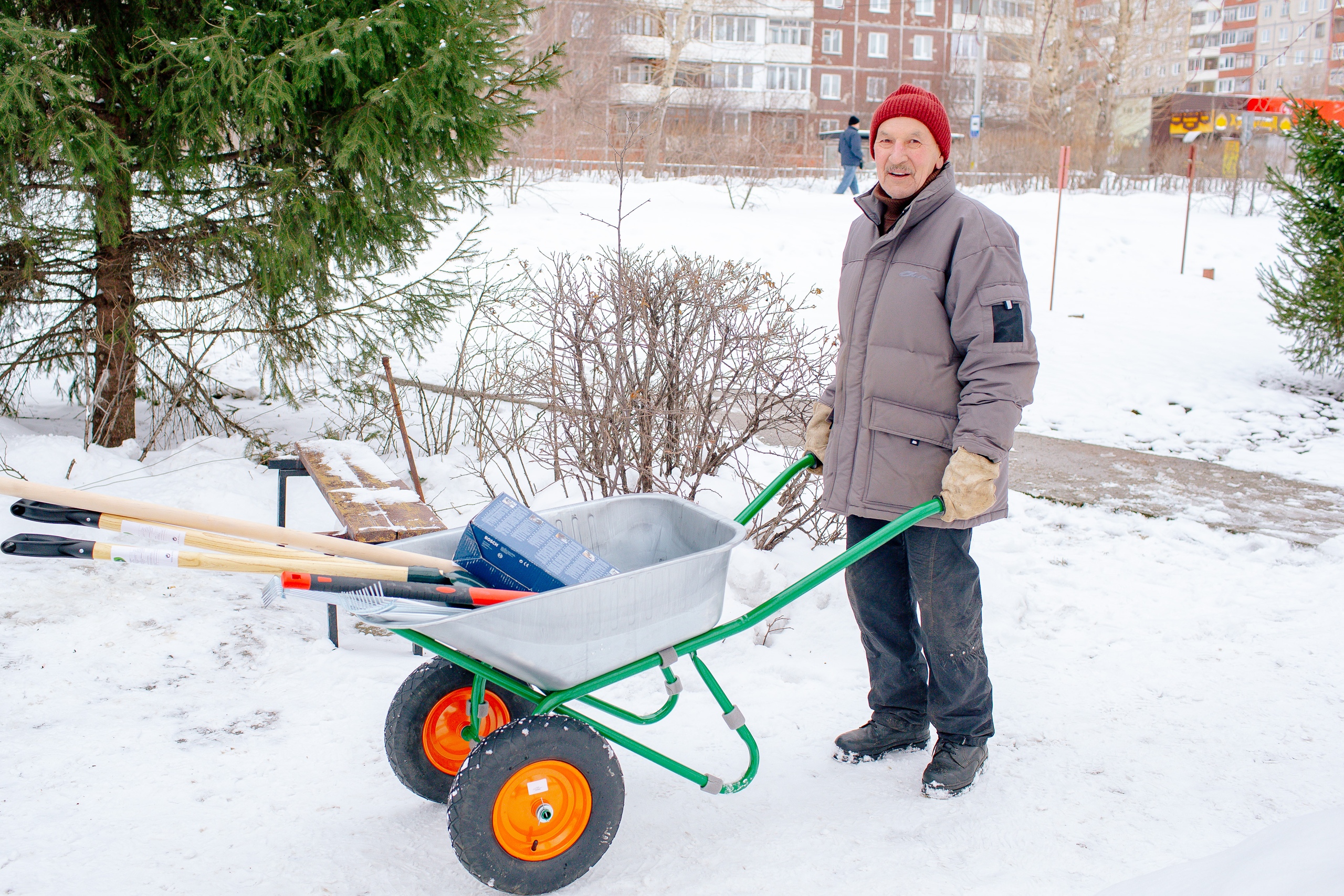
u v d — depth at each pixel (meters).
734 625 2.66
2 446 5.37
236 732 3.19
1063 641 4.15
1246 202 20.69
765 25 51.72
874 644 3.12
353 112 5.38
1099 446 7.25
